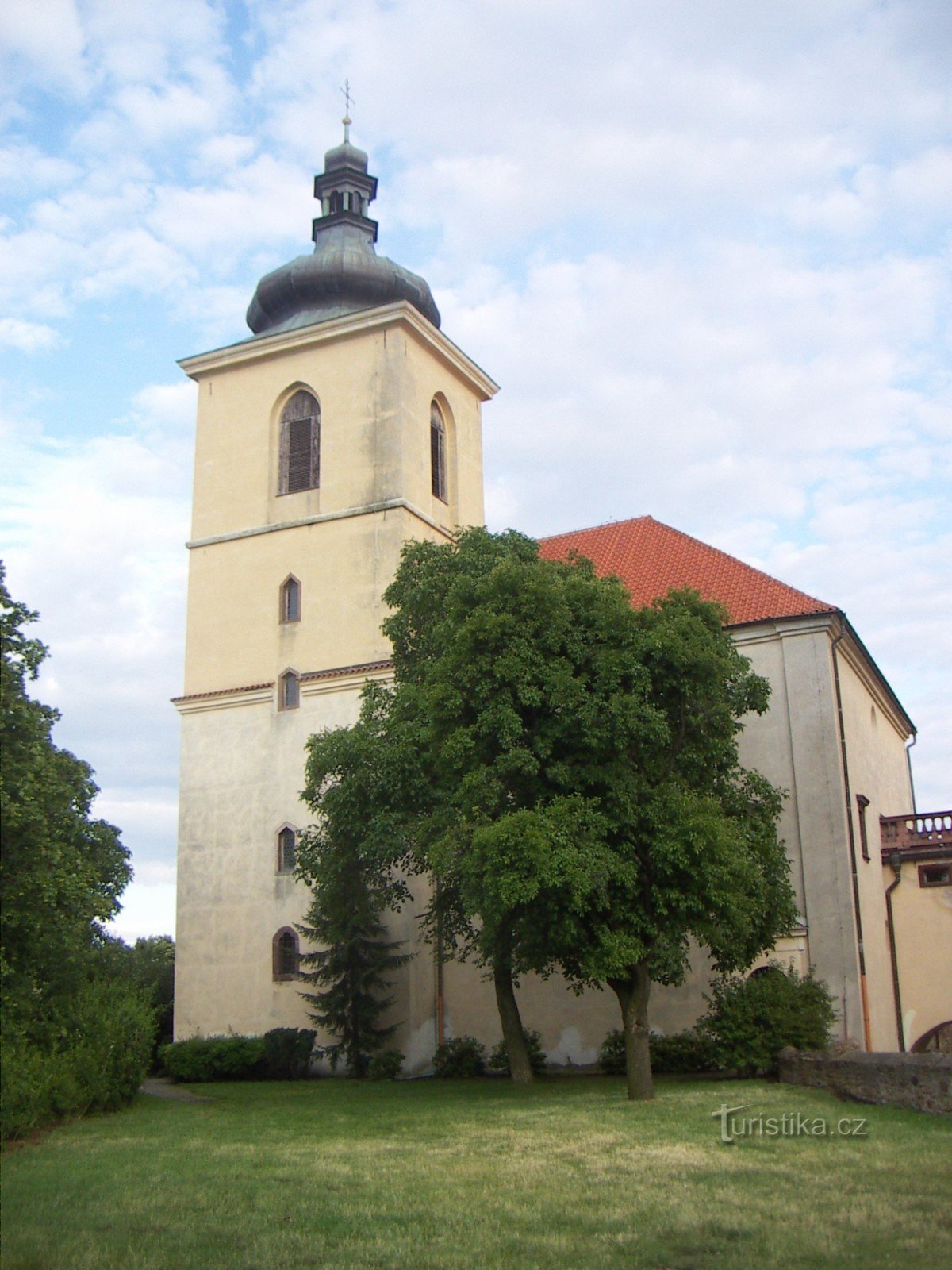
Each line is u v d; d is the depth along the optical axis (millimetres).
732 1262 11781
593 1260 11914
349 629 41156
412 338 44031
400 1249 12523
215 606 43688
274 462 44406
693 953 35344
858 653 40062
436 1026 37719
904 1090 22609
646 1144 19234
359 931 36562
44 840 23844
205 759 42219
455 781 28000
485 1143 20047
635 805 26328
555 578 28328
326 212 48219
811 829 35500
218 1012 39688
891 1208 14031
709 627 28594
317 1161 18547
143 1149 20531
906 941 39188
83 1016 27609
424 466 44031
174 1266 12008
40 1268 12109
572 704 26219
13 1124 21562
